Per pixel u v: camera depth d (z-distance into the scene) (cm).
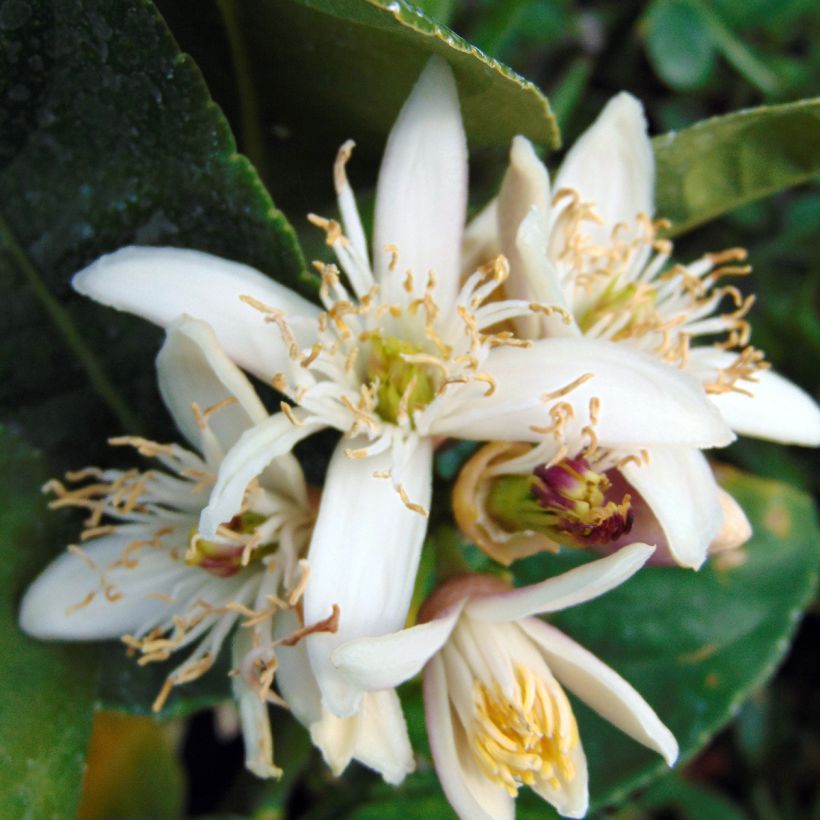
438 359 11
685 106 18
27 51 11
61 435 13
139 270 11
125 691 13
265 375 11
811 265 18
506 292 11
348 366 11
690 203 14
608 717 11
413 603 11
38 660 12
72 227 12
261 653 11
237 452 10
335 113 12
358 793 15
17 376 13
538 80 18
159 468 13
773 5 17
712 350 12
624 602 15
